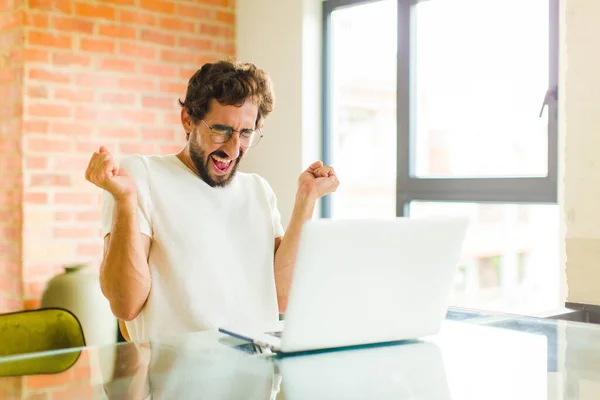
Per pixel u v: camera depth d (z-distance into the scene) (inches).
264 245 74.0
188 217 69.2
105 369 44.4
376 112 133.4
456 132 122.8
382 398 38.9
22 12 118.5
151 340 53.7
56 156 122.4
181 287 67.6
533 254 116.0
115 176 60.8
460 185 119.4
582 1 93.7
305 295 47.5
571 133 95.4
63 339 63.4
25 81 118.7
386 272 50.4
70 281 113.9
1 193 124.0
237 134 68.5
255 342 51.1
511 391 40.5
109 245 64.1
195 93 68.4
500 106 115.3
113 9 128.8
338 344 50.9
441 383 42.3
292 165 138.1
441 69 124.7
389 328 52.2
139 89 133.0
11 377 42.1
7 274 122.6
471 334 58.1
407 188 128.1
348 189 138.9
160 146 136.3
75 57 124.3
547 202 107.1
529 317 66.4
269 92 71.8
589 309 91.7
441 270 53.1
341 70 138.9
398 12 128.0
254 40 144.9
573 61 94.9
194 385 41.0
